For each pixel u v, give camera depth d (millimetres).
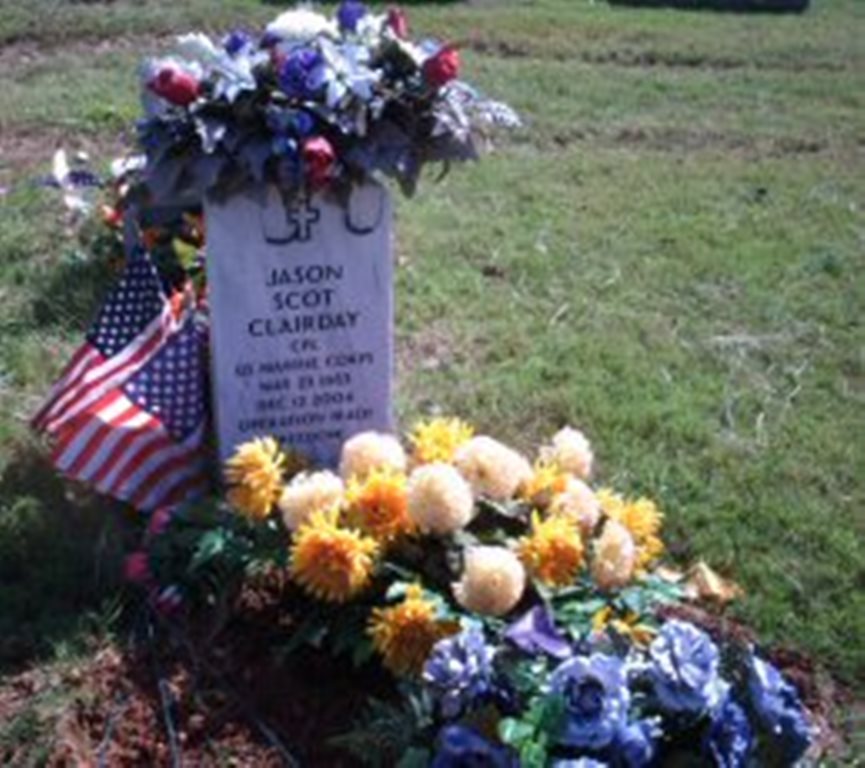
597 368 3131
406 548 1952
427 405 2879
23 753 1793
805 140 5578
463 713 1685
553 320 3410
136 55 6234
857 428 2928
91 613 2053
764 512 2531
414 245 3902
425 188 4500
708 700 1644
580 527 2016
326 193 2207
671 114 5859
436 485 1915
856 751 1970
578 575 1943
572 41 7090
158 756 1827
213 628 2031
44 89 5488
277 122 2092
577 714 1607
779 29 8070
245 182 2150
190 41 2203
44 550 2232
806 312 3598
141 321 2510
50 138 4793
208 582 2076
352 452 2113
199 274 2906
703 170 5000
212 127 2082
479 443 2061
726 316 3537
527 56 6840
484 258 3844
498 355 3178
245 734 1868
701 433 2824
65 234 3705
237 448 2236
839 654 2160
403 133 2166
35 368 2908
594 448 2742
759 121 5859
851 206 4613
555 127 5480
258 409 2346
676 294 3670
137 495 2309
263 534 2047
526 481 2082
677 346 3309
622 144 5363
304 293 2283
